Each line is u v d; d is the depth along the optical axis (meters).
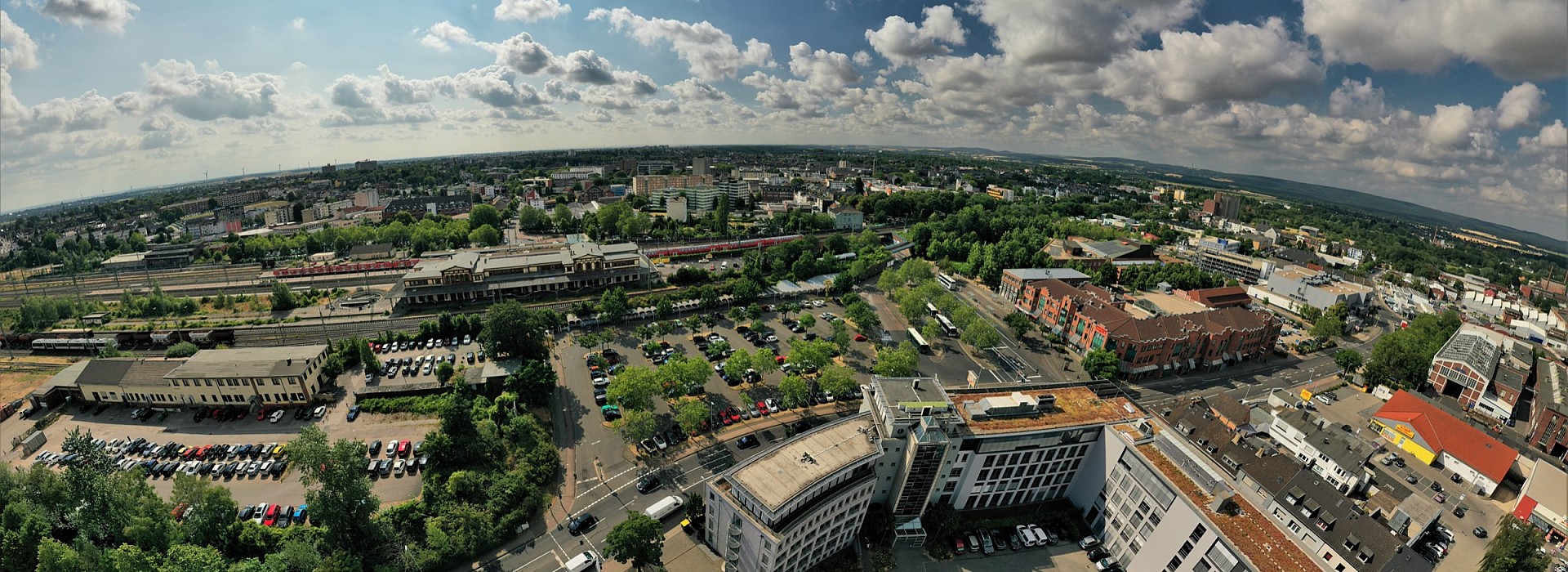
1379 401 198.62
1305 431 158.75
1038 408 134.88
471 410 149.38
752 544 105.81
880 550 123.62
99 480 109.44
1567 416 165.12
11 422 163.62
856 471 117.69
